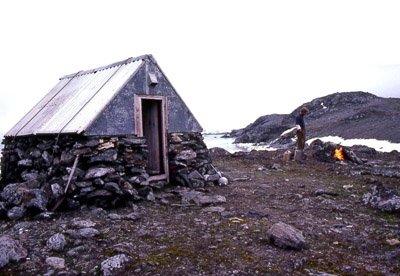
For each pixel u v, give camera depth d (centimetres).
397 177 1001
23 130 952
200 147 973
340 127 4781
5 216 604
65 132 725
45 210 611
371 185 883
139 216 594
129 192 688
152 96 866
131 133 807
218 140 7844
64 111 874
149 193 766
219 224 551
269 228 527
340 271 365
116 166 735
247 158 1633
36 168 846
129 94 808
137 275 358
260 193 820
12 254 396
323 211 643
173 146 902
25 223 550
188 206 693
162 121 895
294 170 1202
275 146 4144
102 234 493
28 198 629
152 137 946
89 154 702
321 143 2267
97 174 675
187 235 496
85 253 421
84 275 359
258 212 625
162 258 402
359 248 441
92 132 713
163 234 500
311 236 492
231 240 473
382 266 379
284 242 439
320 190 798
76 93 955
